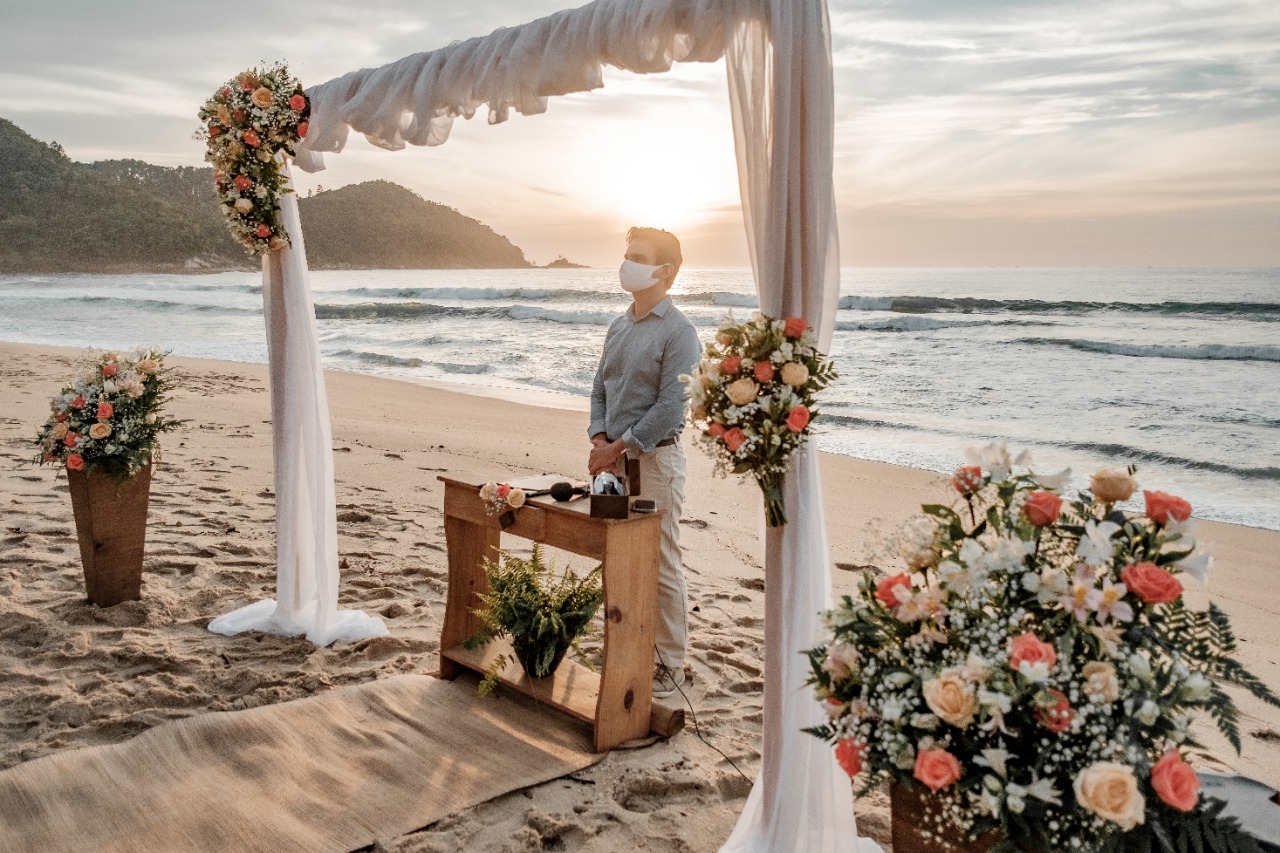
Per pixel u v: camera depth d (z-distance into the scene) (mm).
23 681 3869
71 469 4523
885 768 1915
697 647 4582
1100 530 1849
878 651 2016
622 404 4020
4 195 146875
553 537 3629
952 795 1840
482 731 3582
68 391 4660
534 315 31031
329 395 14031
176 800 3004
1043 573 1860
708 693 4051
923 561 2031
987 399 14898
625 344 4039
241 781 3139
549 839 2889
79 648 4203
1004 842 1723
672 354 3900
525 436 10781
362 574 5488
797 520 2781
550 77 3244
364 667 4230
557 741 3531
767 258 2689
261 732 3449
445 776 3221
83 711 3625
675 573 4090
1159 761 1642
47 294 48562
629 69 3006
